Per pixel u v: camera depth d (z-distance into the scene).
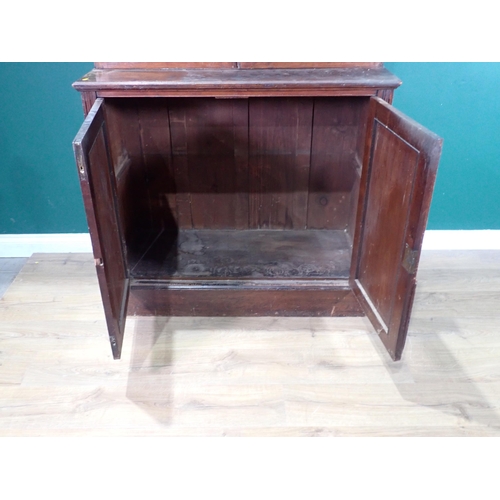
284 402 1.30
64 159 1.79
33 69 1.60
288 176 1.75
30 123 1.71
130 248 1.70
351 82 1.23
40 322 1.58
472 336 1.53
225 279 1.55
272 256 1.66
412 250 1.04
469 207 1.93
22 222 1.93
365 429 1.22
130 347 1.48
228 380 1.36
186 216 1.83
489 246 2.01
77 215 1.92
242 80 1.25
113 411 1.26
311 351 1.47
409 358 1.45
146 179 1.74
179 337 1.52
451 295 1.72
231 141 1.67
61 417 1.25
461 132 1.77
